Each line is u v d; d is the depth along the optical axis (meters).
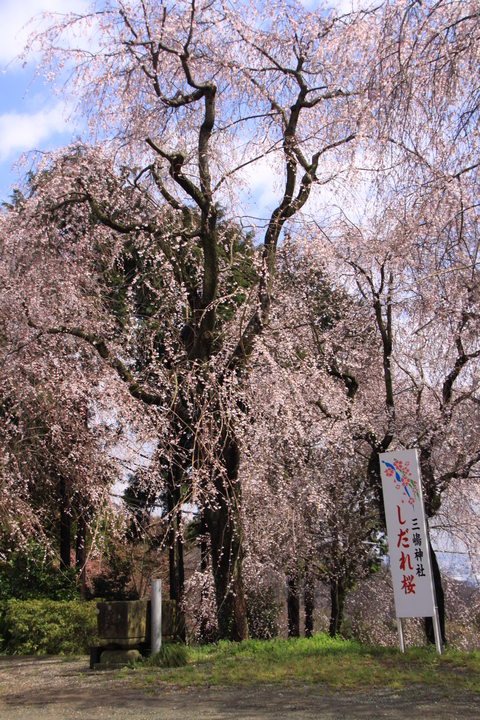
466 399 9.52
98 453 10.23
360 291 10.76
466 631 11.77
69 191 9.24
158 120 9.80
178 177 8.89
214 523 8.62
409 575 6.80
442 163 7.53
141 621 7.18
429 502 10.12
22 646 9.01
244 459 9.16
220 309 11.64
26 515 9.95
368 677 5.42
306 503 10.25
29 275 9.02
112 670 6.70
